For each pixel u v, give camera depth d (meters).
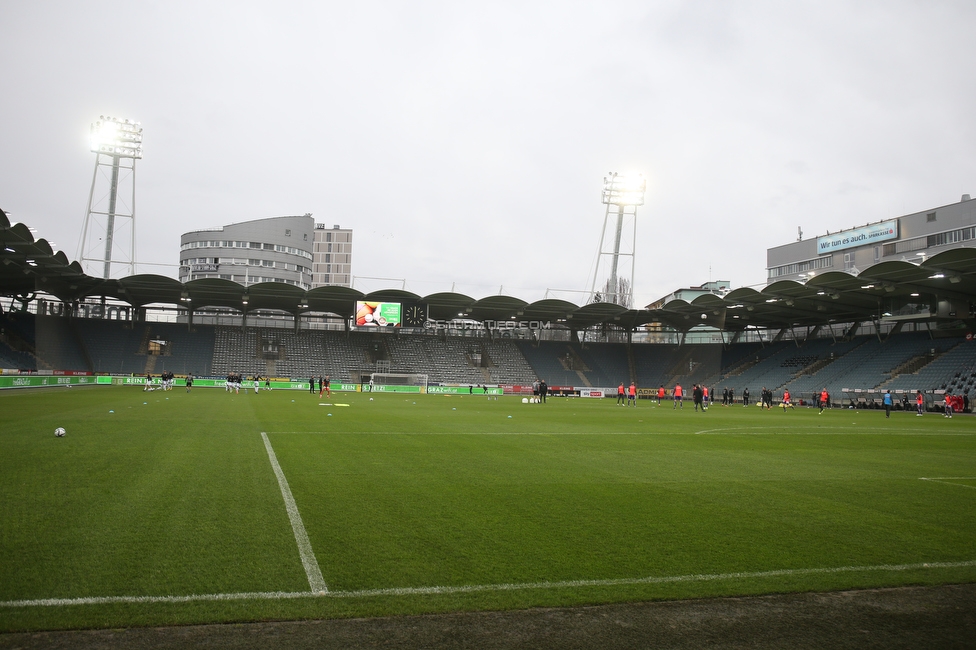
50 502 8.77
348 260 127.81
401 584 5.98
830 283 49.94
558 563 6.71
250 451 14.47
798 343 73.38
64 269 49.84
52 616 5.06
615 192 78.19
